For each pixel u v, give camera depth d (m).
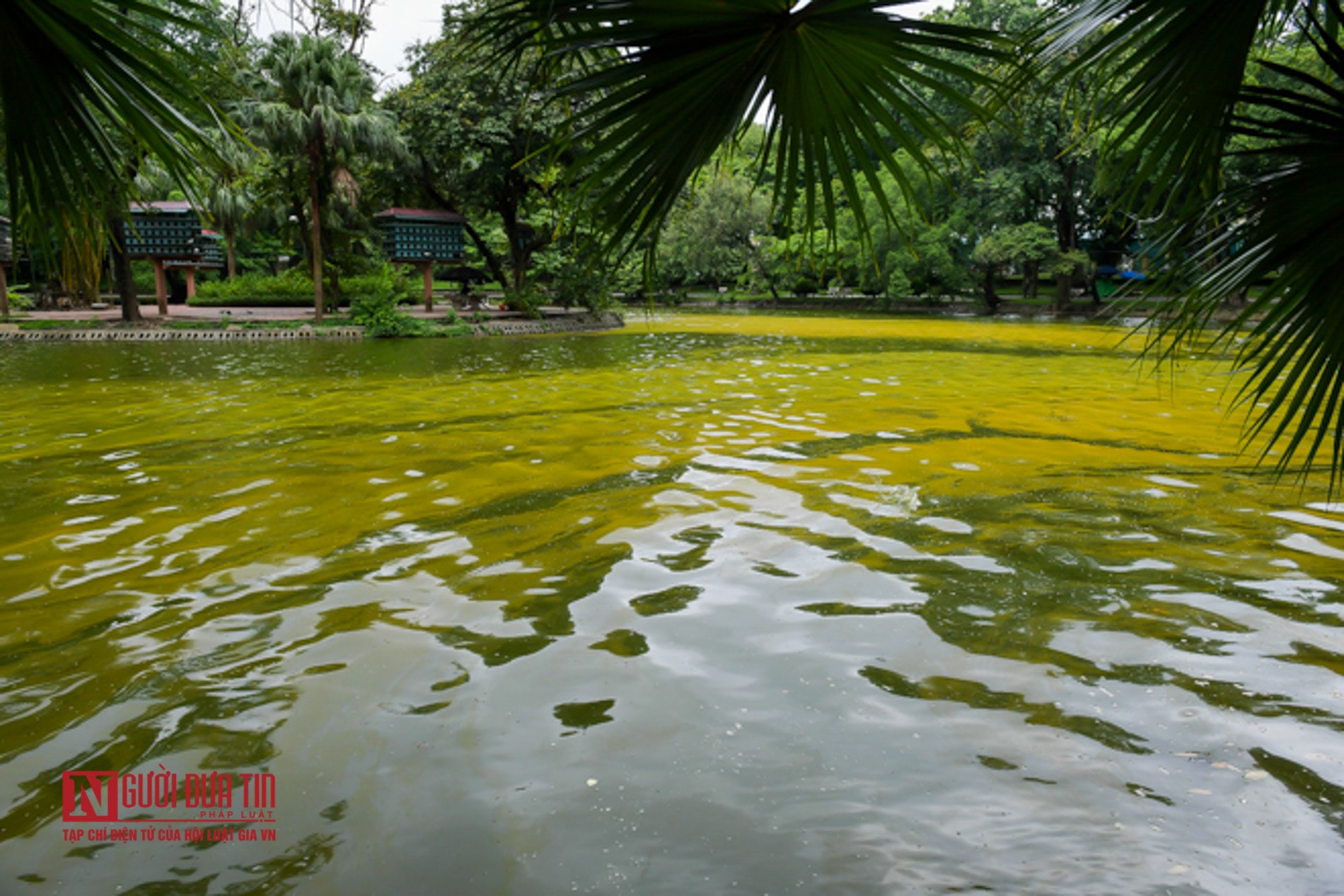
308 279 29.55
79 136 2.46
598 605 3.70
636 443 7.16
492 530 4.79
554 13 1.89
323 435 7.72
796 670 3.07
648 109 2.00
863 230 2.19
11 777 2.46
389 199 29.83
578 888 1.96
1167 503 5.26
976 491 5.53
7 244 27.41
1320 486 5.66
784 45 1.96
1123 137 2.27
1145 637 3.33
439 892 1.96
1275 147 2.09
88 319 27.34
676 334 22.94
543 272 27.38
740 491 5.57
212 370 13.91
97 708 2.86
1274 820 2.20
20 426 8.31
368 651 3.27
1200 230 2.25
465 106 23.91
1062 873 2.00
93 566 4.25
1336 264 2.05
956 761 2.49
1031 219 38.03
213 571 4.18
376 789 2.38
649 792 2.34
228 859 2.09
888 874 2.00
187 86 2.51
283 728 2.72
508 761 2.51
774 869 2.02
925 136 2.14
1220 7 2.03
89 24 2.28
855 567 4.14
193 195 2.67
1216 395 10.20
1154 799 2.29
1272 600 3.70
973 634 3.37
